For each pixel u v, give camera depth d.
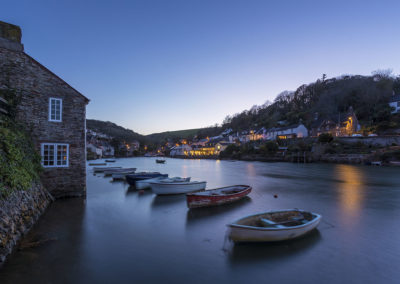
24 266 6.75
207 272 6.68
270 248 8.27
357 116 84.25
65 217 11.55
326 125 79.81
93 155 97.25
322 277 6.49
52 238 8.93
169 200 15.81
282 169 43.84
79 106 15.27
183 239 9.16
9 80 12.74
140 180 20.58
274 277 6.46
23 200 9.45
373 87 89.44
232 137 131.12
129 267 6.91
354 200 16.73
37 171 12.93
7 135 9.57
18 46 13.16
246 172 39.66
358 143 57.25
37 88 13.68
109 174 32.28
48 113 14.05
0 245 6.80
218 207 14.20
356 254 7.90
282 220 9.59
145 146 188.38
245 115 168.00
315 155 60.34
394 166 44.31
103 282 6.09
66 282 6.03
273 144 74.62
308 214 9.95
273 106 153.12
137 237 9.34
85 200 14.77
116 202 15.18
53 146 14.25
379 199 17.08
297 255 7.76
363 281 6.32
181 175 35.53
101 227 10.39
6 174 8.24
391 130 61.62
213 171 42.72
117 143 151.62
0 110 11.04
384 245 8.69
